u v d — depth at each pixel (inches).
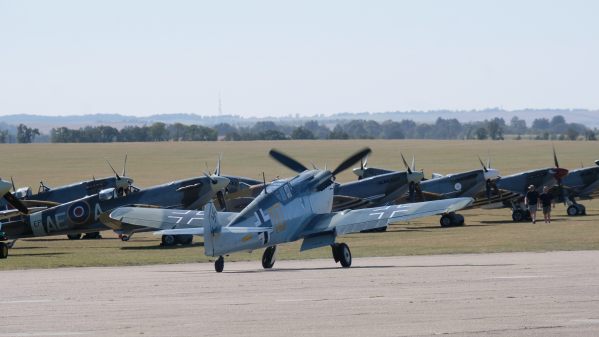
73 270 2942.9
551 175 5502.0
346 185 5226.4
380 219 2780.5
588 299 1918.1
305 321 1685.5
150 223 2967.5
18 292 2196.1
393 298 1968.5
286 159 3346.5
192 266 3043.8
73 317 1768.0
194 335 1565.0
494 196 5438.0
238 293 2108.8
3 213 3599.9
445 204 2770.7
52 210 4367.6
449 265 2778.1
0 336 1565.0
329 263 3053.6
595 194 5669.3
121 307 1895.9
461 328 1594.5
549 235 4092.0
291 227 2807.6
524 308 1803.6
